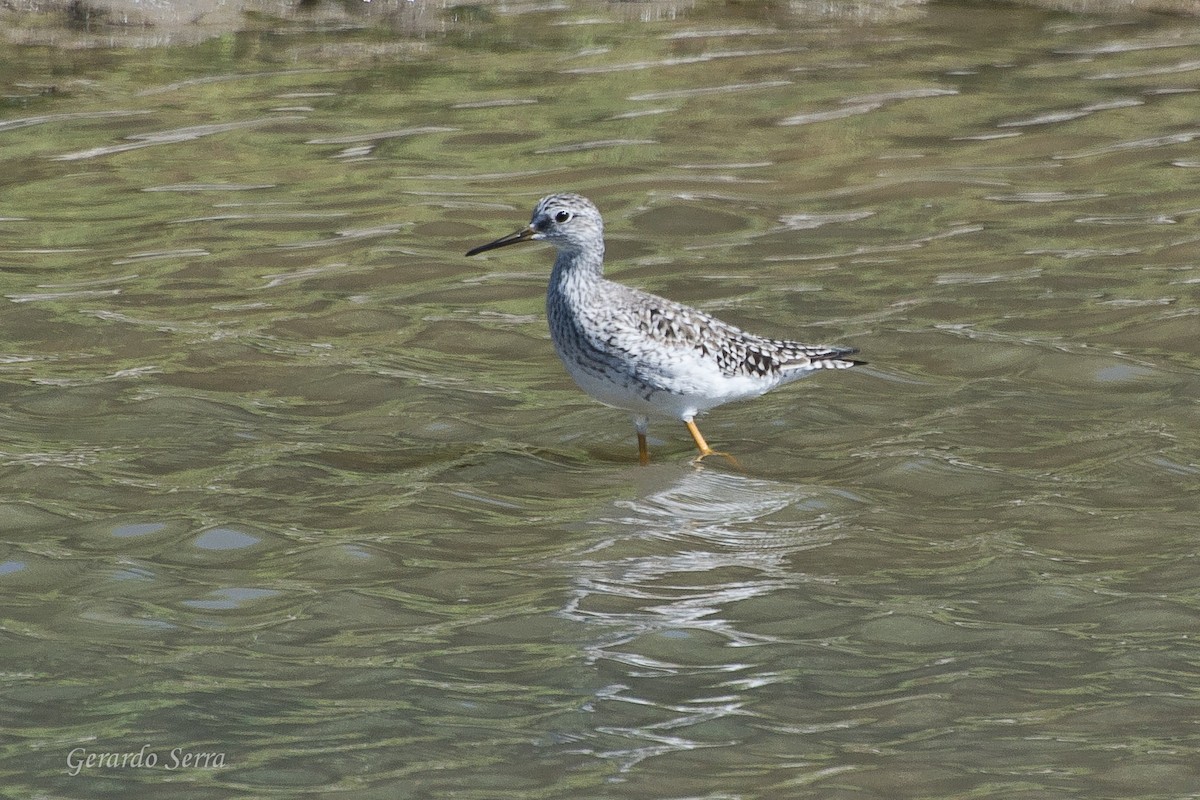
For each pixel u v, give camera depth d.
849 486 13.72
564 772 9.54
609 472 14.12
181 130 23.62
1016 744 9.77
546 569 12.23
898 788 9.34
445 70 26.25
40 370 16.19
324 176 21.97
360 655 10.97
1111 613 11.41
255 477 13.88
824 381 15.93
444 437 14.88
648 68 26.12
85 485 13.66
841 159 22.19
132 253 19.45
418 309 17.95
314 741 9.88
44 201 21.06
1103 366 15.95
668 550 12.56
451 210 20.78
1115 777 9.41
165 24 28.06
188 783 9.43
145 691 10.47
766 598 11.72
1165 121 23.16
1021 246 19.20
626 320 13.66
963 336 16.80
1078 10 28.72
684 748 9.80
